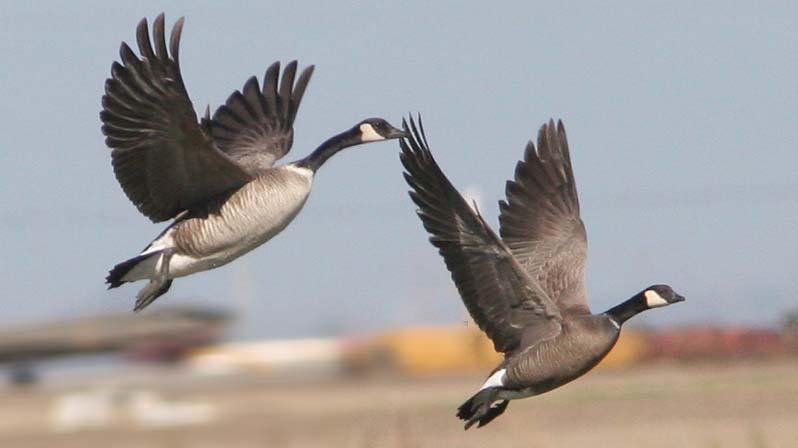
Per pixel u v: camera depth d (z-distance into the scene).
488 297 13.12
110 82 12.65
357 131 14.74
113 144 12.93
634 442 22.23
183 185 13.44
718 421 23.95
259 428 23.92
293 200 13.86
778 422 23.67
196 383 31.53
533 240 14.48
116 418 26.19
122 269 13.41
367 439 22.48
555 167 14.70
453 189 12.77
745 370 31.14
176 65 12.35
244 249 13.74
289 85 15.21
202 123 14.10
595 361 13.44
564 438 22.64
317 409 26.05
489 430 23.59
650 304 13.96
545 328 13.35
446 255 12.89
